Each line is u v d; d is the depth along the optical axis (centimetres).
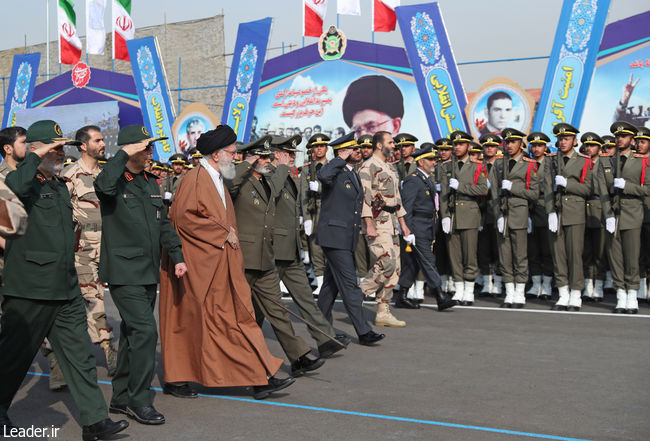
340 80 1473
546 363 621
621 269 905
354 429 439
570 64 1188
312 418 465
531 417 461
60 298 423
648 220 947
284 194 629
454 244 1002
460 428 438
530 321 841
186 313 514
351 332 781
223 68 1891
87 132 600
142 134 483
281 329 582
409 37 1344
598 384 546
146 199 485
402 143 1012
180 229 516
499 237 969
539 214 1032
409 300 963
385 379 571
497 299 1054
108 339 595
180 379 514
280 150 642
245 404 503
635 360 629
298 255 641
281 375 598
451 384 551
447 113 1333
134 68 1709
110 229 475
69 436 438
